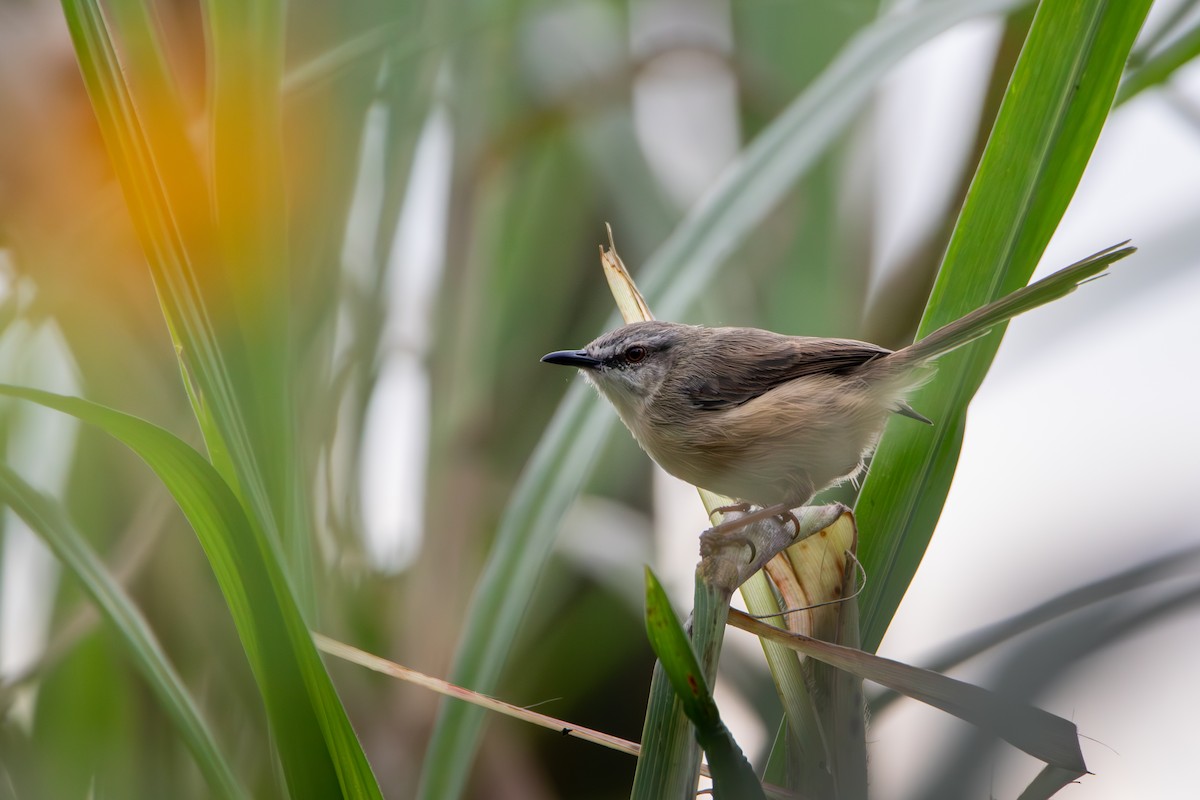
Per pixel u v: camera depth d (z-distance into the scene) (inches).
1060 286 125.0
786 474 127.0
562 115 128.3
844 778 124.6
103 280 127.0
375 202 127.6
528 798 127.7
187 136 124.1
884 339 128.2
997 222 125.0
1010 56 127.3
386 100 127.6
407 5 127.8
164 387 127.2
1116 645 123.8
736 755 123.6
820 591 124.9
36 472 127.3
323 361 127.0
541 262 128.8
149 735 126.6
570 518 128.4
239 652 126.9
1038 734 123.8
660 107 129.2
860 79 126.2
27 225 126.9
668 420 127.3
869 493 125.1
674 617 120.7
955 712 124.0
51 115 127.0
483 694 125.0
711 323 129.0
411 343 128.1
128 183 123.8
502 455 128.4
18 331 127.3
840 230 128.6
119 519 127.3
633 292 125.8
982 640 124.9
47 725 126.5
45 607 127.0
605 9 129.2
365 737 127.2
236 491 124.2
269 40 124.1
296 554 124.3
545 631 128.3
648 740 124.2
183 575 127.0
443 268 128.0
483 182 128.2
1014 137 124.9
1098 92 124.7
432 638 127.3
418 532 127.6
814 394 126.9
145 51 124.1
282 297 124.2
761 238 129.1
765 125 129.0
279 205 124.2
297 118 127.0
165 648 126.9
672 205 129.1
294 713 124.1
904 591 125.0
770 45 129.0
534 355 128.7
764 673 127.5
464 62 128.3
